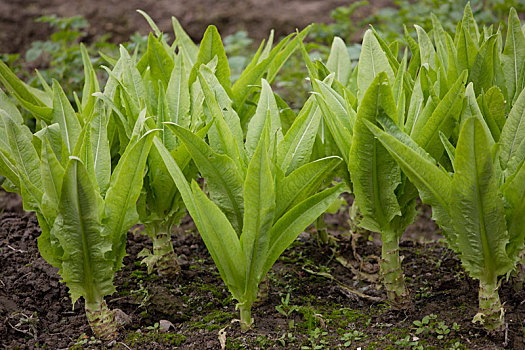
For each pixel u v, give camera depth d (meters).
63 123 2.73
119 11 7.43
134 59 3.22
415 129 2.58
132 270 3.23
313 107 2.66
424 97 2.75
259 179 2.23
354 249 3.34
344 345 2.55
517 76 2.87
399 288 2.76
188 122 2.82
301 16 7.33
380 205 2.55
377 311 2.86
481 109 2.60
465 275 3.13
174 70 2.91
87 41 6.82
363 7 7.61
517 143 2.43
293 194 2.49
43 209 2.31
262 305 2.90
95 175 2.46
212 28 3.01
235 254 2.41
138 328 2.78
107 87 2.96
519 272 2.83
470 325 2.64
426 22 5.50
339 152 2.88
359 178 2.50
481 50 2.71
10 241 3.43
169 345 2.62
